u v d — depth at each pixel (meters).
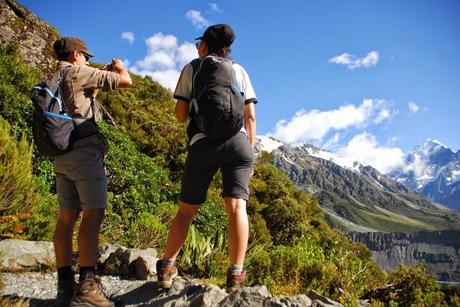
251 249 6.02
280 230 28.03
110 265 4.91
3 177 5.82
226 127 3.17
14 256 4.78
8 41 17.70
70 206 3.44
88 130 3.26
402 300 4.67
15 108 11.80
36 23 19.69
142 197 13.18
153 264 4.70
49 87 3.19
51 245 5.22
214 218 14.98
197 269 5.31
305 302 3.04
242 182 3.37
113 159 13.88
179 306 3.14
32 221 5.94
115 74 3.38
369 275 5.57
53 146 3.09
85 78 3.27
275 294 4.53
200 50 3.58
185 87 3.39
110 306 3.20
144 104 25.94
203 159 3.31
